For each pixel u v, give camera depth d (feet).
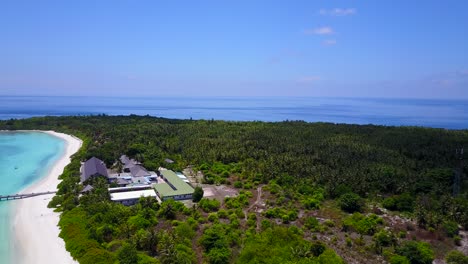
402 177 446.60
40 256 269.03
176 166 536.01
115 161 576.20
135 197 394.11
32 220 338.34
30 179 495.00
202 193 402.31
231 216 343.46
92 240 279.08
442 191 413.39
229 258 268.41
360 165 483.51
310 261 242.78
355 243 306.76
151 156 570.05
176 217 345.10
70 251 273.13
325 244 302.86
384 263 278.05
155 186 431.02
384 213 375.86
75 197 377.91
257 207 381.81
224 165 528.22
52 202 381.19
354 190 421.59
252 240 281.54
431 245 309.42
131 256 246.88
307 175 468.34
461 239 320.91
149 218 328.90
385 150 554.87
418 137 633.61
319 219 356.38
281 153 559.38
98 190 391.86
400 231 331.16
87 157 566.77
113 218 318.04
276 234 284.00
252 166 501.15
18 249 280.51
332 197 415.64
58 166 563.89
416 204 380.17
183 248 270.87
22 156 647.56
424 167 486.38
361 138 655.35
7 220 338.95
